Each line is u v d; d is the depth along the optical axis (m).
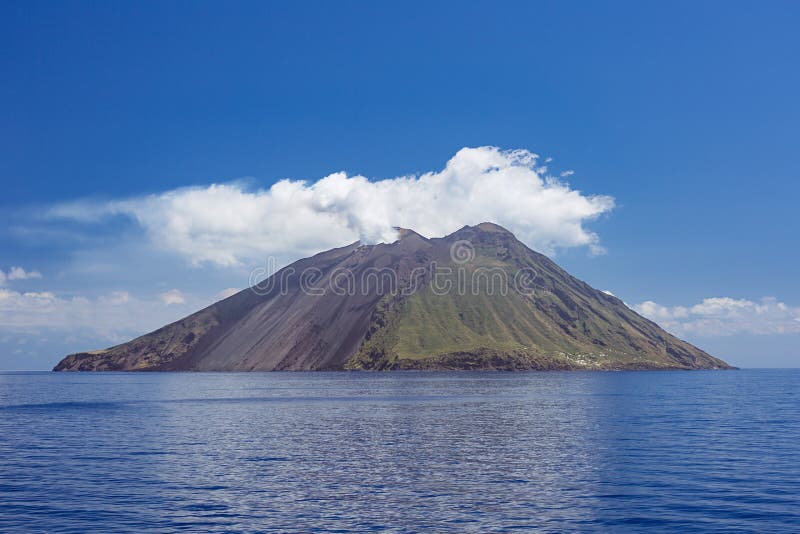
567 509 43.91
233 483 53.56
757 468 59.56
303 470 60.22
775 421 106.50
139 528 39.50
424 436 87.94
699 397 183.25
